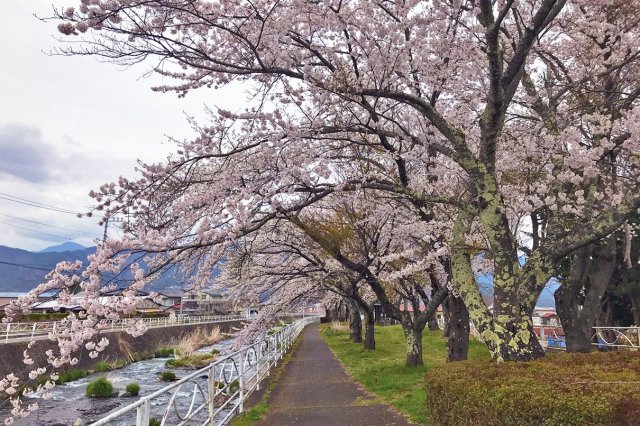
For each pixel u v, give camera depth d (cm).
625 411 308
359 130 749
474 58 752
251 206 668
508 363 519
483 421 406
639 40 781
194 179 748
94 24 531
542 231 907
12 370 1678
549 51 841
